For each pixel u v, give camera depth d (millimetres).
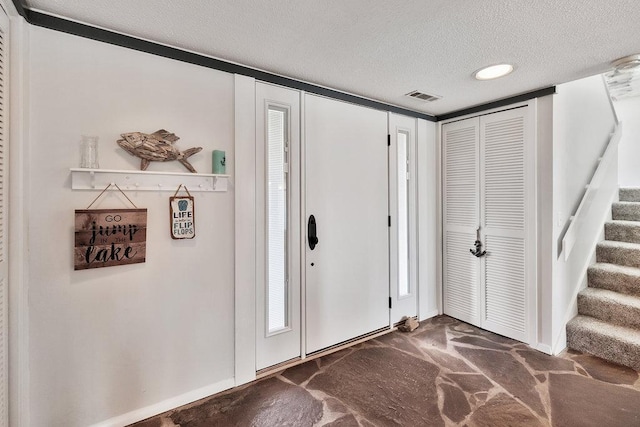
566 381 2146
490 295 2938
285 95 2334
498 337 2836
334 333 2650
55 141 1563
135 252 1763
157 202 1837
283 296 2404
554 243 2502
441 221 3367
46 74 1536
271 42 1818
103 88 1674
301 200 2439
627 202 3438
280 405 1936
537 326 2594
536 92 2551
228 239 2086
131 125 1750
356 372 2293
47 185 1549
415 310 3225
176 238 1886
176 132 1888
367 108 2814
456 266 3238
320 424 1771
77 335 1638
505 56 1971
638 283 2668
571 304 2707
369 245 2857
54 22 1541
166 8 1488
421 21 1586
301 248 2449
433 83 2432
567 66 2109
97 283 1682
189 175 1918
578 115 2830
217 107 2029
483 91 2604
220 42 1822
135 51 1756
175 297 1906
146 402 1827
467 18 1556
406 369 2328
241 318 2139
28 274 1516
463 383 2145
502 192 2812
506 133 2771
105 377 1713
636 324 2479
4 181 1377
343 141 2664
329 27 1651
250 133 2156
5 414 1399
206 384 2021
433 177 3363
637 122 4086
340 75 2293
